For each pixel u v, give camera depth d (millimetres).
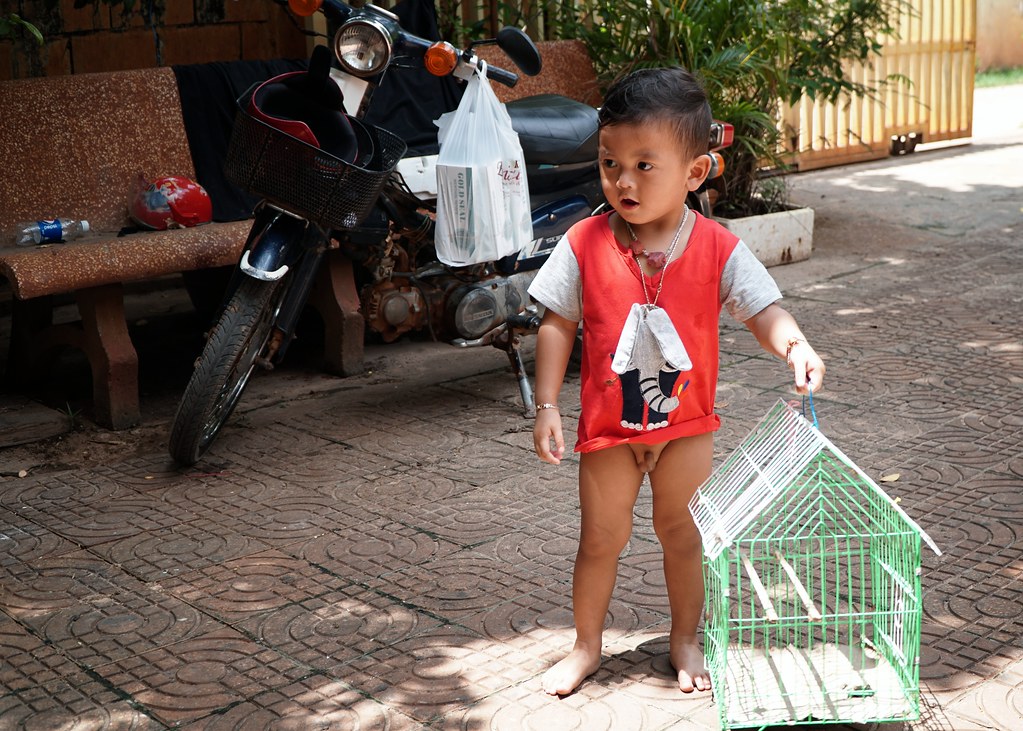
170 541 3516
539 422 2508
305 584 3203
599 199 5094
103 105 5004
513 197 4434
